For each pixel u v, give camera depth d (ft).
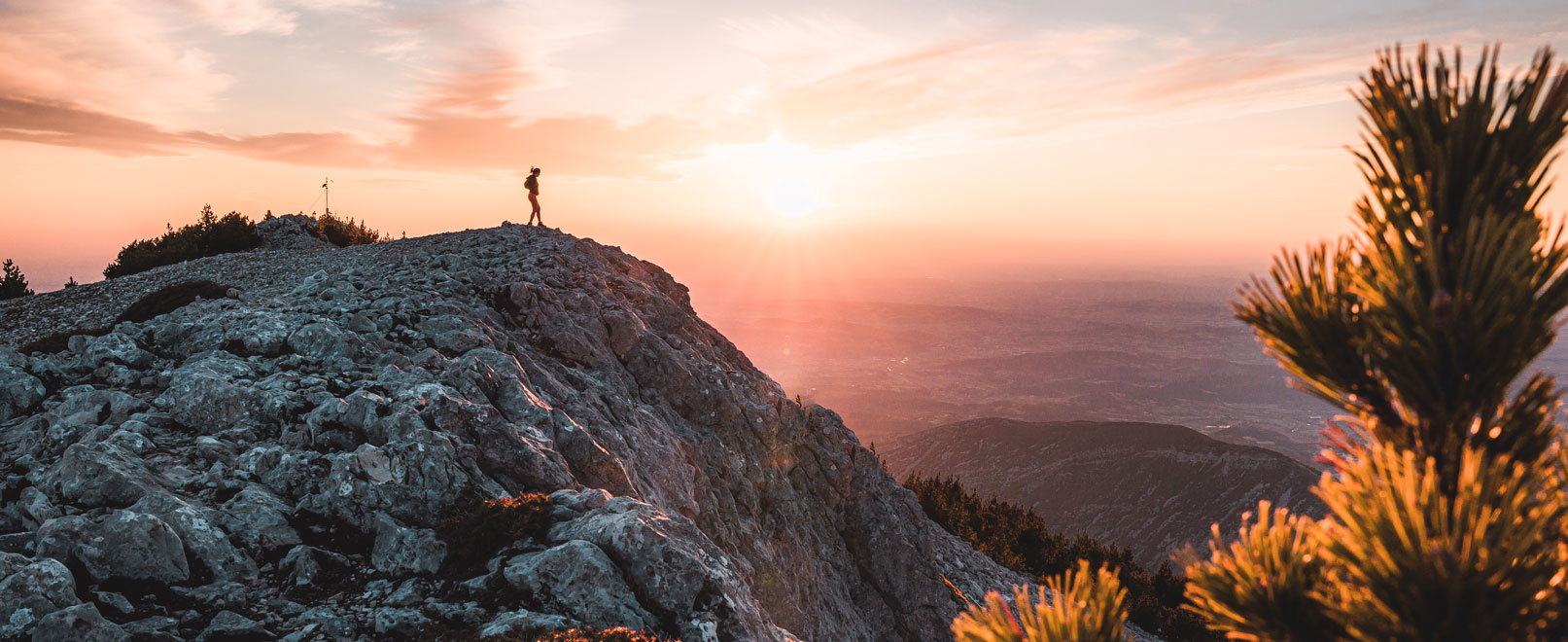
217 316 56.85
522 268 83.82
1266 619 8.92
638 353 74.33
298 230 163.32
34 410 44.65
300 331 53.67
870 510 86.84
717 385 76.64
